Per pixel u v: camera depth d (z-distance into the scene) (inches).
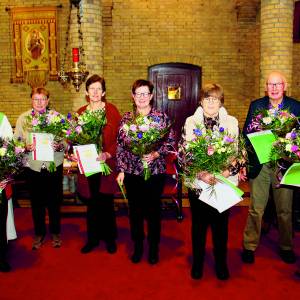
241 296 123.2
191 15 322.3
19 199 221.9
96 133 141.9
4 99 327.9
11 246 167.2
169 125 137.3
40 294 125.4
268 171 142.2
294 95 322.0
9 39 322.3
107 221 156.3
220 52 326.0
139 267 144.9
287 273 139.0
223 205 120.7
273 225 191.3
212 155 116.1
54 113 148.9
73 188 203.3
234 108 331.0
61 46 319.9
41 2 317.1
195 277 134.8
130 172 139.6
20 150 132.0
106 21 320.8
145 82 137.3
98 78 148.3
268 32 266.7
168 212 215.9
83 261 150.7
